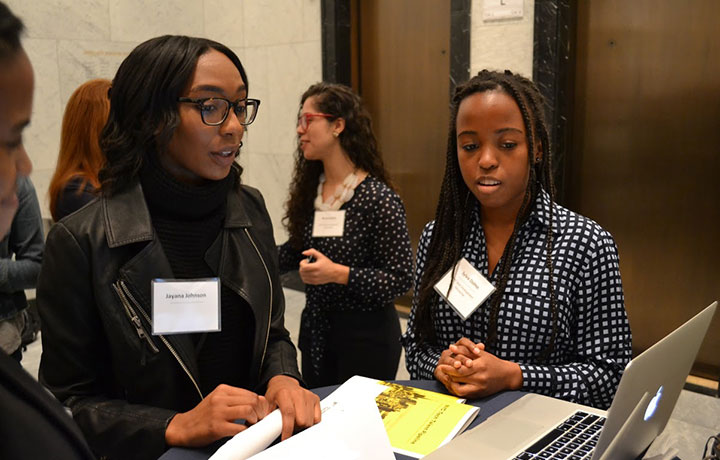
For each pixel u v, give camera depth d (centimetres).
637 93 338
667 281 342
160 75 125
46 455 62
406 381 148
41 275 130
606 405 146
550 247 147
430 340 164
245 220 148
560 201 363
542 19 348
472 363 136
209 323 135
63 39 469
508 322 148
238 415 117
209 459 108
